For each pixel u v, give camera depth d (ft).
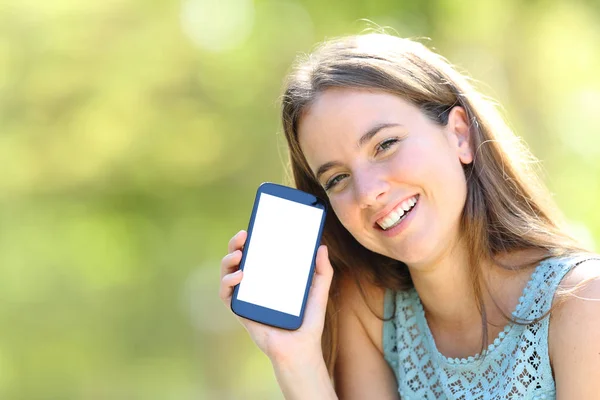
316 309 10.62
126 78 54.60
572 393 9.48
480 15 35.83
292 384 10.41
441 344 10.94
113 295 64.90
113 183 57.00
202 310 68.59
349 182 10.30
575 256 10.10
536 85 35.24
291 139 10.92
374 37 10.88
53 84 54.85
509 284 10.36
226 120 53.98
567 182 33.76
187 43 54.44
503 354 10.19
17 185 57.26
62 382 65.82
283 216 10.74
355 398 11.56
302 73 10.64
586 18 34.32
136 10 54.49
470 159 10.73
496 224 10.58
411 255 10.14
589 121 36.17
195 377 69.62
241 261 10.66
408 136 10.11
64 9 54.49
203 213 56.59
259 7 49.83
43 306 63.36
